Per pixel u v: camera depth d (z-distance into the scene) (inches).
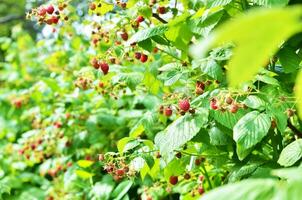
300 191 16.8
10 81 91.8
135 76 49.9
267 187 17.2
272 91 37.8
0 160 78.7
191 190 50.2
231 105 36.8
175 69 42.6
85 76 55.3
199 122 37.9
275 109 36.6
